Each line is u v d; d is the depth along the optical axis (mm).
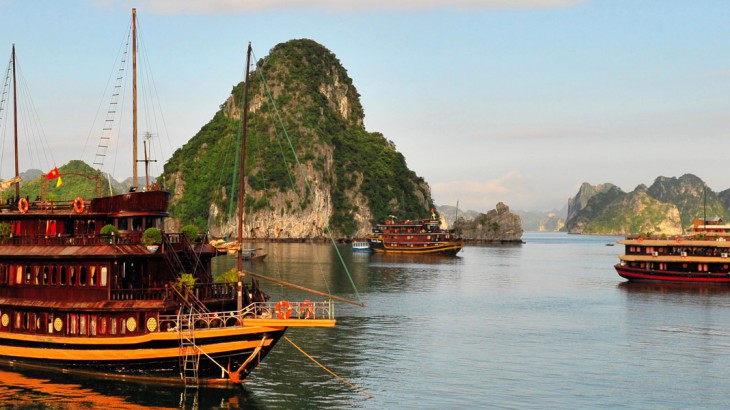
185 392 44250
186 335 42656
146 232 46156
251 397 44812
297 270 148125
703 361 58750
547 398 46969
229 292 47750
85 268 45188
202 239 51281
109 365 44781
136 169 52219
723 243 119062
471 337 68625
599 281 132625
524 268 172875
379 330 71625
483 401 45875
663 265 123375
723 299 100562
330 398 45531
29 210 51219
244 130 48344
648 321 80188
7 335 46781
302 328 71688
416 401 45500
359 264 176125
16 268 47062
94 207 48594
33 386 44500
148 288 45000
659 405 46000
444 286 120188
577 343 66250
